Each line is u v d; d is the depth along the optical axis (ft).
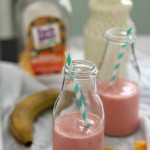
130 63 2.51
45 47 3.26
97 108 2.10
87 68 1.97
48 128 2.59
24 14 3.28
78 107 2.12
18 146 2.43
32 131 2.50
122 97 2.39
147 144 2.28
